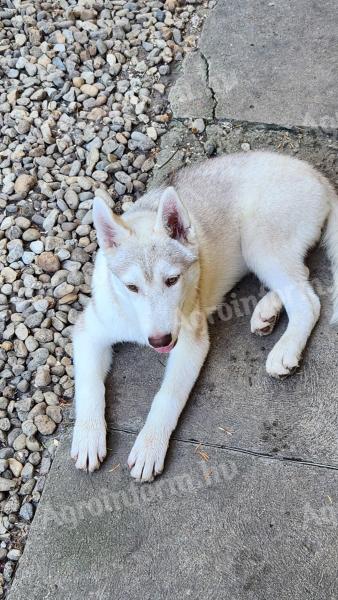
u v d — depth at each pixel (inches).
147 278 33.3
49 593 33.0
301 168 41.6
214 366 39.4
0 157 51.3
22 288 44.4
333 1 57.4
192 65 55.1
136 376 39.8
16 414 39.7
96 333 39.1
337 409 36.9
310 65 53.4
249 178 41.4
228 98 52.4
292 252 40.2
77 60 56.4
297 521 33.6
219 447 36.5
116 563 33.4
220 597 31.9
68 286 43.9
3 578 34.4
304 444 36.0
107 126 52.1
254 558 32.8
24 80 55.7
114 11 59.7
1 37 58.9
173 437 37.1
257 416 37.3
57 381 40.6
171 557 33.3
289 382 38.1
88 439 36.5
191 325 38.0
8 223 47.5
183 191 41.1
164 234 33.8
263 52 54.9
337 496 34.1
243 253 41.5
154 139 51.2
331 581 31.7
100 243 34.5
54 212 47.4
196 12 58.9
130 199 48.2
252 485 35.0
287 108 51.1
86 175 49.7
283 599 31.5
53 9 60.3
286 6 57.7
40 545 34.4
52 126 52.7
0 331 42.9
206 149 50.1
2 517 36.2
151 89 54.4
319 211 41.2
